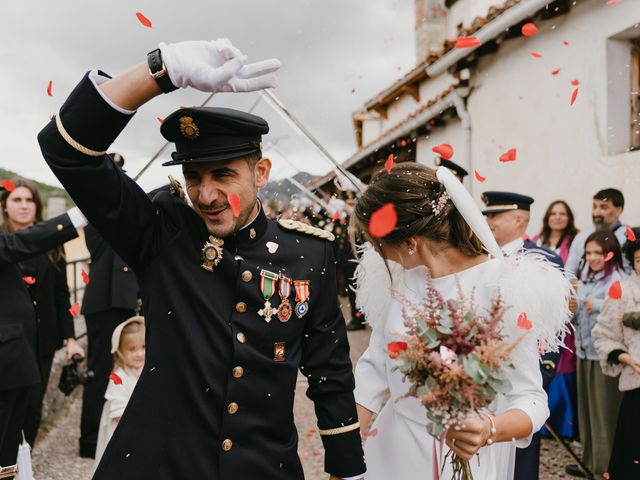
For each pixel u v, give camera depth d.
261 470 1.56
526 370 1.80
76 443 4.58
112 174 1.46
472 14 11.70
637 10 5.20
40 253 2.96
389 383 2.03
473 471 1.84
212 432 1.54
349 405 1.79
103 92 1.36
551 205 5.23
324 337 1.77
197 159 1.48
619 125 5.60
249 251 1.67
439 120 8.89
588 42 5.77
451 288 1.88
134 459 1.53
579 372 4.15
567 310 1.79
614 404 3.87
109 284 4.36
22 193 3.59
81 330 7.10
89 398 4.29
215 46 1.36
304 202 5.74
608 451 3.83
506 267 1.82
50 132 1.38
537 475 2.82
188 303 1.59
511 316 1.76
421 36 13.31
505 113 7.15
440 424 1.56
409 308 1.94
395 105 13.12
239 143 1.52
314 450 4.34
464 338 1.59
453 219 1.89
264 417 1.60
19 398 3.12
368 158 12.12
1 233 2.93
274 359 1.64
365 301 2.12
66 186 1.42
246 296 1.61
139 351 3.27
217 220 1.55
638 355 3.25
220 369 1.56
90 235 4.43
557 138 6.25
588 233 4.79
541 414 1.76
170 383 1.56
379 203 1.87
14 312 3.09
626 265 4.21
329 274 1.80
